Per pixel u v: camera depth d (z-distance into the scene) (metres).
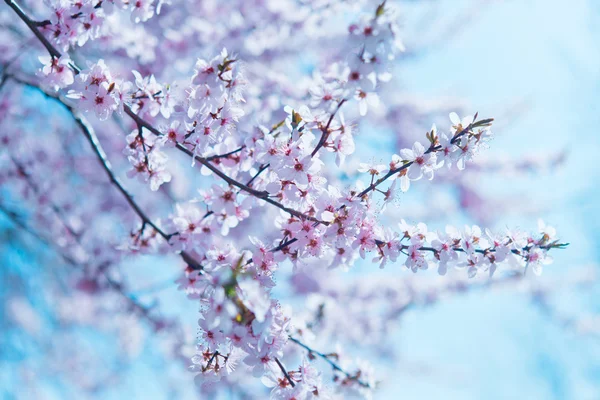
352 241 3.31
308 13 6.35
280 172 3.19
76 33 3.55
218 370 3.16
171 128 3.40
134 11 3.65
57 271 8.58
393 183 3.27
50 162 7.51
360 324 9.11
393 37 2.72
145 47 5.81
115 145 8.16
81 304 8.88
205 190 3.76
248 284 2.82
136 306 6.81
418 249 3.41
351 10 5.66
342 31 7.91
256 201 3.58
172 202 7.83
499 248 3.38
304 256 3.35
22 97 7.11
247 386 8.33
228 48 6.72
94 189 8.42
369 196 3.27
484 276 8.99
